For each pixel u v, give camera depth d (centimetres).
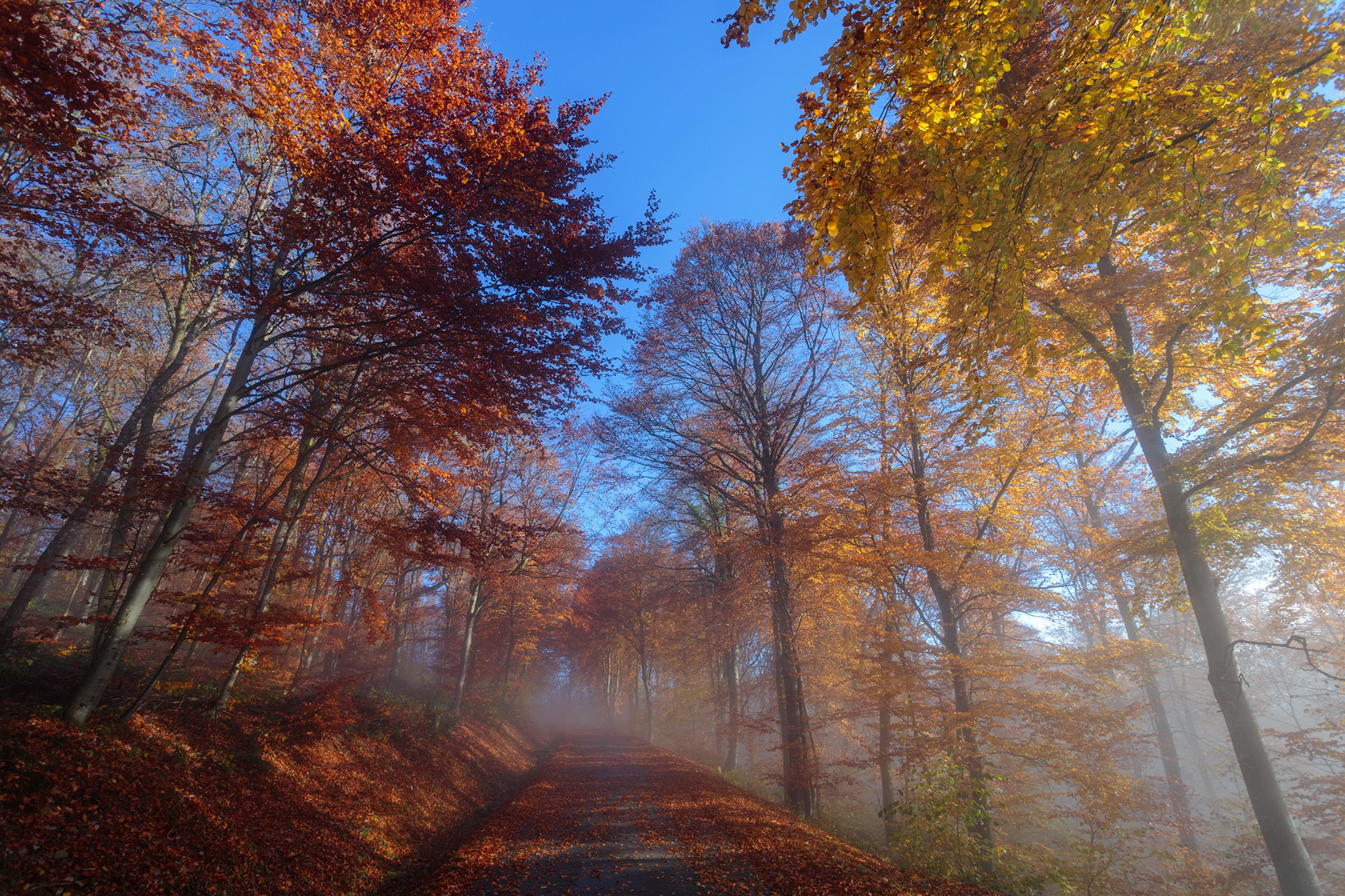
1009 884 899
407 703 1684
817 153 450
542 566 2219
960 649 1166
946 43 401
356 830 910
